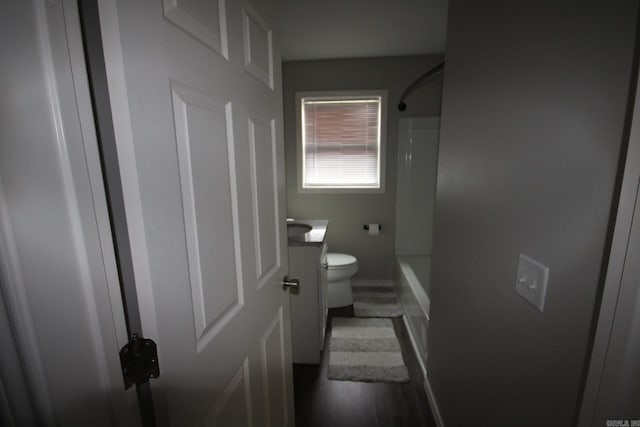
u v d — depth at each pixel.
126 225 0.47
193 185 0.57
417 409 1.49
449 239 1.22
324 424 1.41
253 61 0.82
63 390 0.37
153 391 0.49
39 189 0.34
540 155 0.64
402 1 1.77
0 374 0.32
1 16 0.30
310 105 2.77
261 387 0.93
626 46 0.43
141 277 0.46
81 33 0.38
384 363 1.83
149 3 0.45
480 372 0.94
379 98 2.69
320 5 1.80
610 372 0.47
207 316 0.63
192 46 0.56
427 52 2.52
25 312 0.33
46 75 0.33
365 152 2.79
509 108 0.76
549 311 0.61
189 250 0.57
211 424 0.65
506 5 0.77
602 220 0.48
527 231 0.68
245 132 0.77
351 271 2.41
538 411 0.65
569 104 0.55
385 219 2.86
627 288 0.44
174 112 0.52
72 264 0.37
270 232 0.97
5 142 0.31
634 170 0.42
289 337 1.19
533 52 0.66
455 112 1.14
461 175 1.09
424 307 1.78
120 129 0.42
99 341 0.40
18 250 0.32
